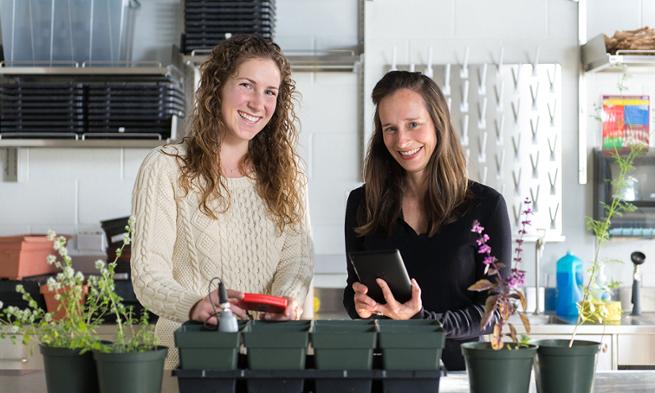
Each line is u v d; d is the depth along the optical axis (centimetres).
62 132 392
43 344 160
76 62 395
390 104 220
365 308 192
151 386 153
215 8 388
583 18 412
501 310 159
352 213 238
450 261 220
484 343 164
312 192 416
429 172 224
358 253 192
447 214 221
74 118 391
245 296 180
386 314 192
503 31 413
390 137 222
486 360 154
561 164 411
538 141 407
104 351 153
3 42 396
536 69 407
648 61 378
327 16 420
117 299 166
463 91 407
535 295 405
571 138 413
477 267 222
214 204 211
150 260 203
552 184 405
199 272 211
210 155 210
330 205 416
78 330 160
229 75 209
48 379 159
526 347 158
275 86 212
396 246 226
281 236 220
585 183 412
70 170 419
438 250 221
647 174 397
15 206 419
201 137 211
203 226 209
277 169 220
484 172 406
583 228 412
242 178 217
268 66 210
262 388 154
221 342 153
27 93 392
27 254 377
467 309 212
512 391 154
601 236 193
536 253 396
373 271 191
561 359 158
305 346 153
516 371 154
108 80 409
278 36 420
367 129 412
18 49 395
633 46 381
